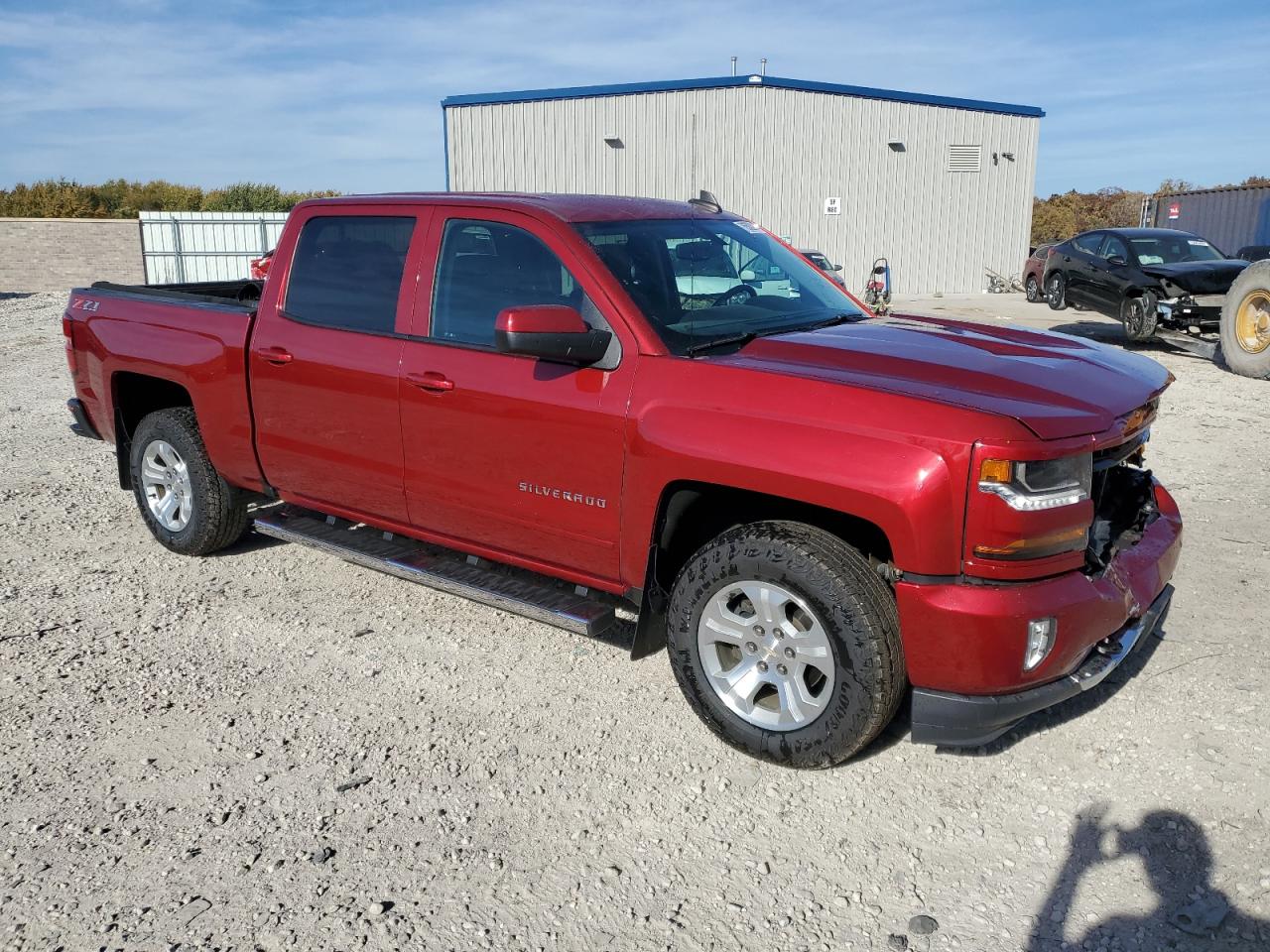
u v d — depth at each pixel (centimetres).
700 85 2625
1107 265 1499
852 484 309
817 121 2692
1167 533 391
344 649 449
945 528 302
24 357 1377
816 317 425
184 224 3114
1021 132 2980
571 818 325
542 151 2792
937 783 339
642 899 288
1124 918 275
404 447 427
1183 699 383
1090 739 361
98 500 682
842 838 313
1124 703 383
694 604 355
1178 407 930
